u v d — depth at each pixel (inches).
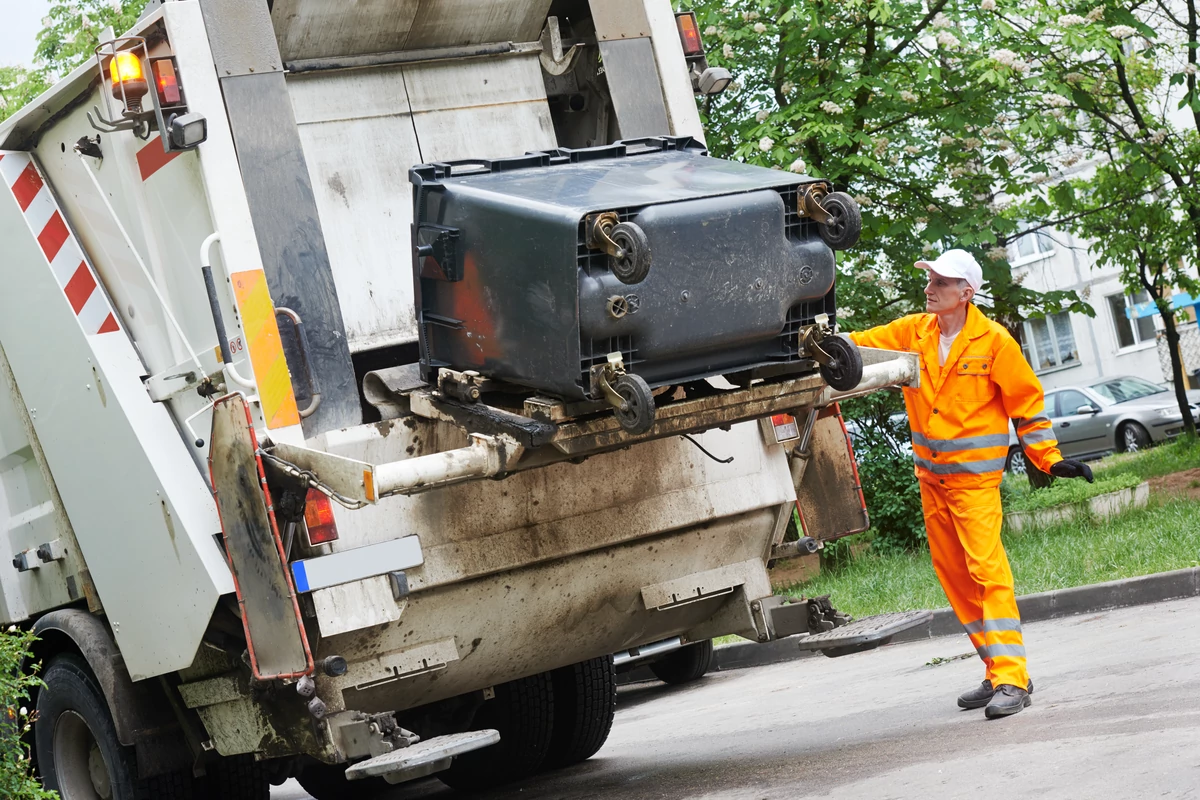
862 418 682.2
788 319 245.1
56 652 307.6
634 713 465.1
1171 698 260.7
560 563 269.7
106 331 275.3
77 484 284.5
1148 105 844.6
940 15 650.2
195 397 260.2
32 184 290.5
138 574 270.4
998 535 298.2
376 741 232.4
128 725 278.5
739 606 299.3
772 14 665.0
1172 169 756.0
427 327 247.6
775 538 303.4
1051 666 337.7
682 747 351.3
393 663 254.8
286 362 241.6
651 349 224.8
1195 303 1007.6
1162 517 538.9
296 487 229.1
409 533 248.7
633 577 282.8
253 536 235.1
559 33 304.5
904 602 499.8
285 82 255.9
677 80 299.7
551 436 224.8
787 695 409.4
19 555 314.7
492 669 281.1
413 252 245.4
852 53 673.0
